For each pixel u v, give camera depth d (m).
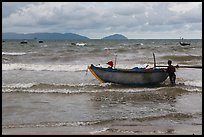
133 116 10.38
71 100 12.95
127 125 9.26
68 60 30.80
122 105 12.09
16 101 12.61
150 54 40.19
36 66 24.44
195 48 53.41
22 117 10.19
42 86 15.90
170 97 13.62
